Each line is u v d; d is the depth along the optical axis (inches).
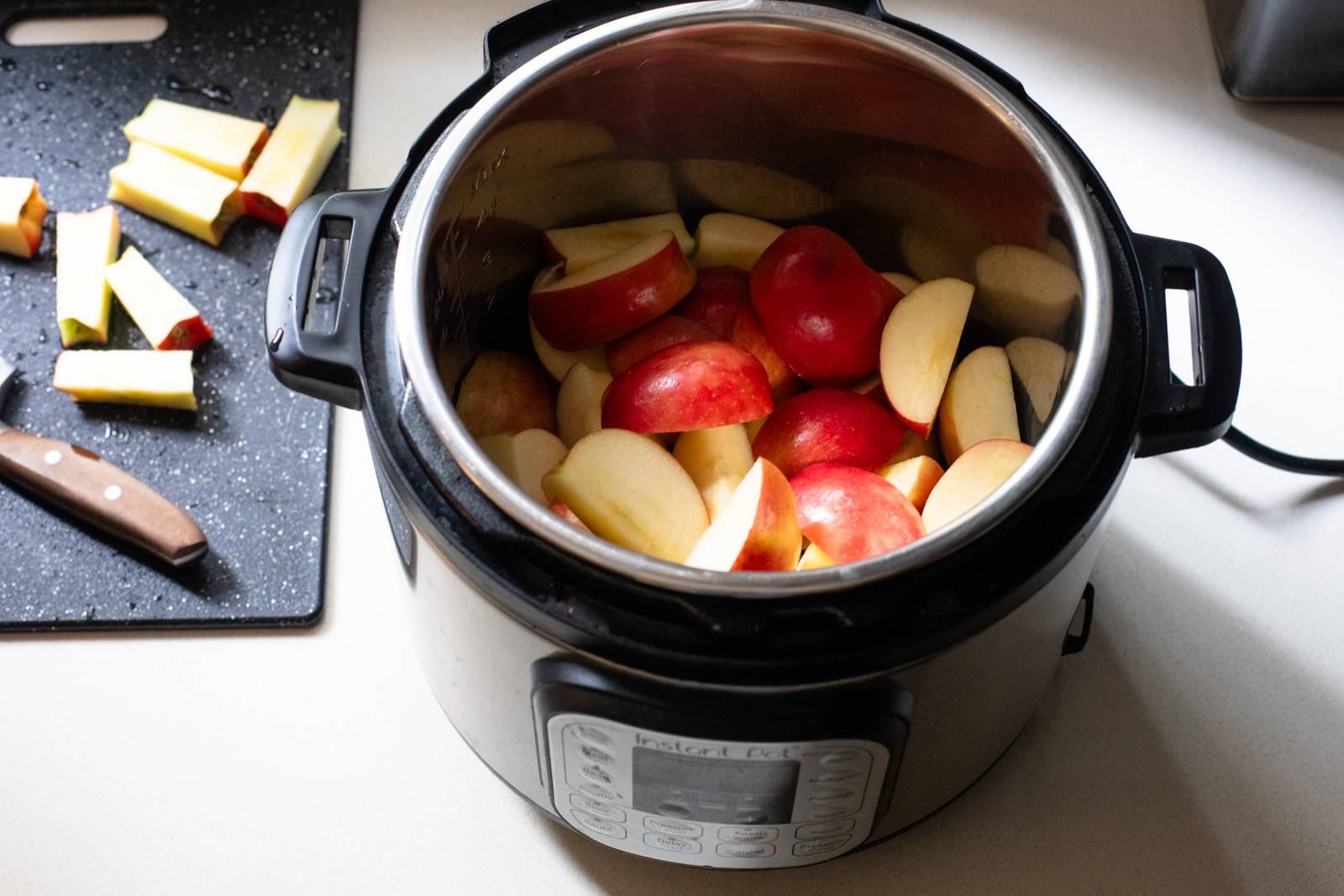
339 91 39.6
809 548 25.0
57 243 36.6
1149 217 37.6
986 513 19.6
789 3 24.6
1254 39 37.9
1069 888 28.8
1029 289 26.2
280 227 37.8
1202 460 34.2
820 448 27.4
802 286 28.5
